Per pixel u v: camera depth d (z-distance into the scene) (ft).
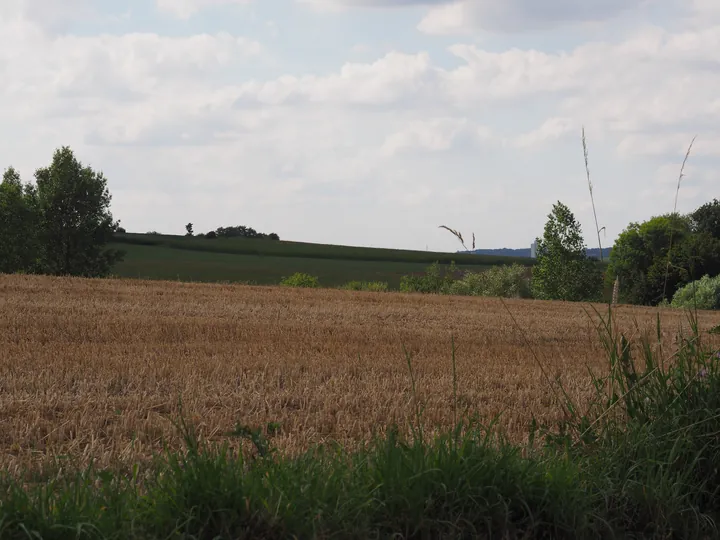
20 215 344.90
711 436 27.12
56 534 19.13
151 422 40.34
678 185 30.48
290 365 60.49
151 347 69.21
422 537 21.65
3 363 57.11
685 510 24.39
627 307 148.56
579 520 23.06
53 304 102.37
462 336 90.38
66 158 358.84
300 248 563.48
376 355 69.51
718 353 30.01
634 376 29.35
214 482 21.63
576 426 29.48
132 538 19.56
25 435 37.06
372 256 538.06
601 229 30.53
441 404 48.42
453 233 28.25
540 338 92.48
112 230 368.27
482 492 23.09
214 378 54.60
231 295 129.80
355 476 23.50
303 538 20.56
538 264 286.46
